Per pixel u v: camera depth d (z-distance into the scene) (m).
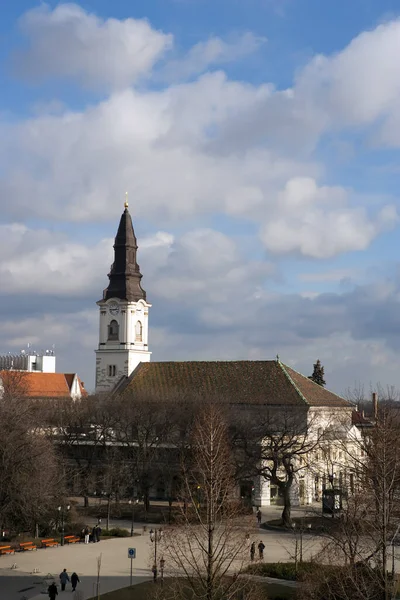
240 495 139.38
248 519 89.19
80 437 143.62
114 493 139.88
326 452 119.81
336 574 57.88
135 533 114.88
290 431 130.25
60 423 143.25
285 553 96.50
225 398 149.50
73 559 94.94
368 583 53.97
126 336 182.50
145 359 186.00
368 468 61.81
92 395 168.12
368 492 63.25
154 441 136.12
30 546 101.25
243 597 65.38
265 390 155.25
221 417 120.75
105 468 137.25
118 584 81.19
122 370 182.25
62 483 115.25
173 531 84.69
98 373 184.75
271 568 84.38
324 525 90.06
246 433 124.75
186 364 170.75
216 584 64.75
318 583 60.56
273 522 120.88
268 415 127.69
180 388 163.25
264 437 129.25
